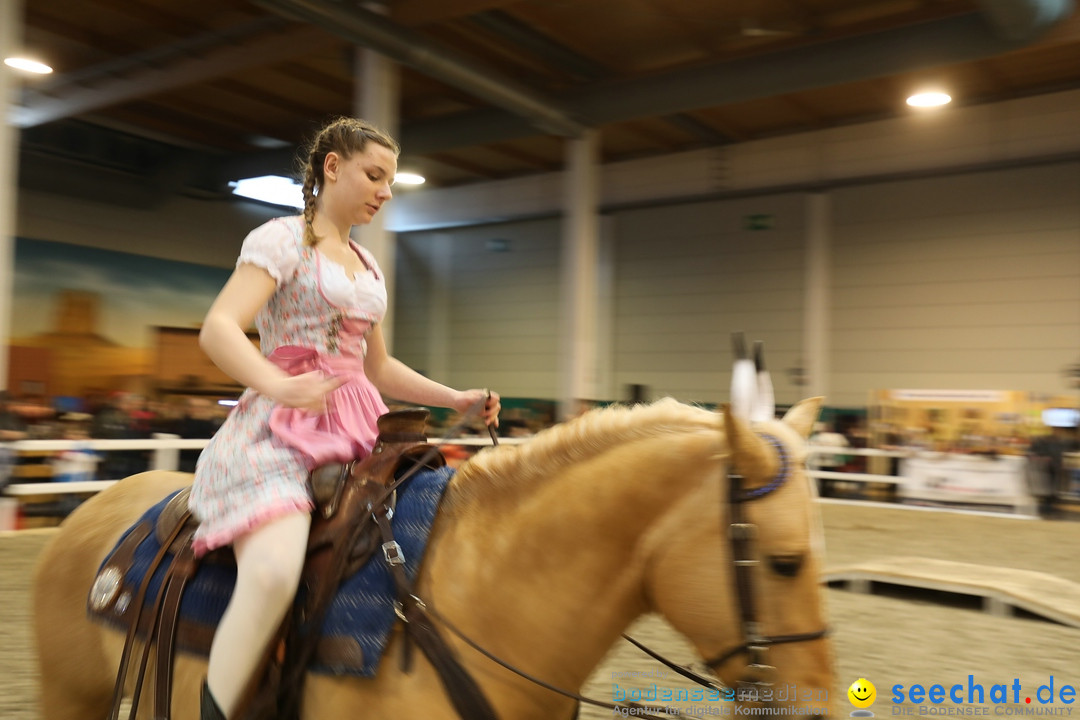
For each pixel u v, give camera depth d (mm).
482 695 1562
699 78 12320
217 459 1708
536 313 19016
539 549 1645
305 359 1772
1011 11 9328
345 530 1662
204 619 1702
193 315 18984
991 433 12977
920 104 13820
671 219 17531
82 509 2229
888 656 4656
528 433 12953
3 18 7883
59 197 16969
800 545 1459
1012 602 5535
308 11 9430
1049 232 13859
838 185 15578
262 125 16109
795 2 10844
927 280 14898
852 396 15523
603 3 10938
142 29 12070
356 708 1575
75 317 17156
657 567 1573
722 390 16766
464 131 14375
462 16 11039
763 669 1435
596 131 14344
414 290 20953
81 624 2041
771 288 16344
